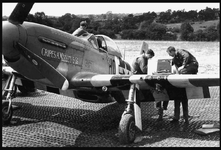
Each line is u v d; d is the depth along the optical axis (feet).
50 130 17.98
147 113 24.09
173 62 21.77
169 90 18.67
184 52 20.74
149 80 17.28
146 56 23.43
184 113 20.17
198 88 18.16
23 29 17.07
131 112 17.04
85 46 21.49
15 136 16.40
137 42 110.83
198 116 22.22
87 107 26.21
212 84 16.69
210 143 15.72
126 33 128.88
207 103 27.12
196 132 17.72
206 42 119.34
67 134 17.26
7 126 18.49
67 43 19.81
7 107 19.01
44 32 18.33
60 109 24.73
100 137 16.93
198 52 83.35
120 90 19.89
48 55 18.45
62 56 19.39
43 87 21.26
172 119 20.79
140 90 19.43
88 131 18.19
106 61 23.93
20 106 24.97
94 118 21.99
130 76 17.79
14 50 16.81
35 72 18.40
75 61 20.42
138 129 17.15
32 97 29.68
